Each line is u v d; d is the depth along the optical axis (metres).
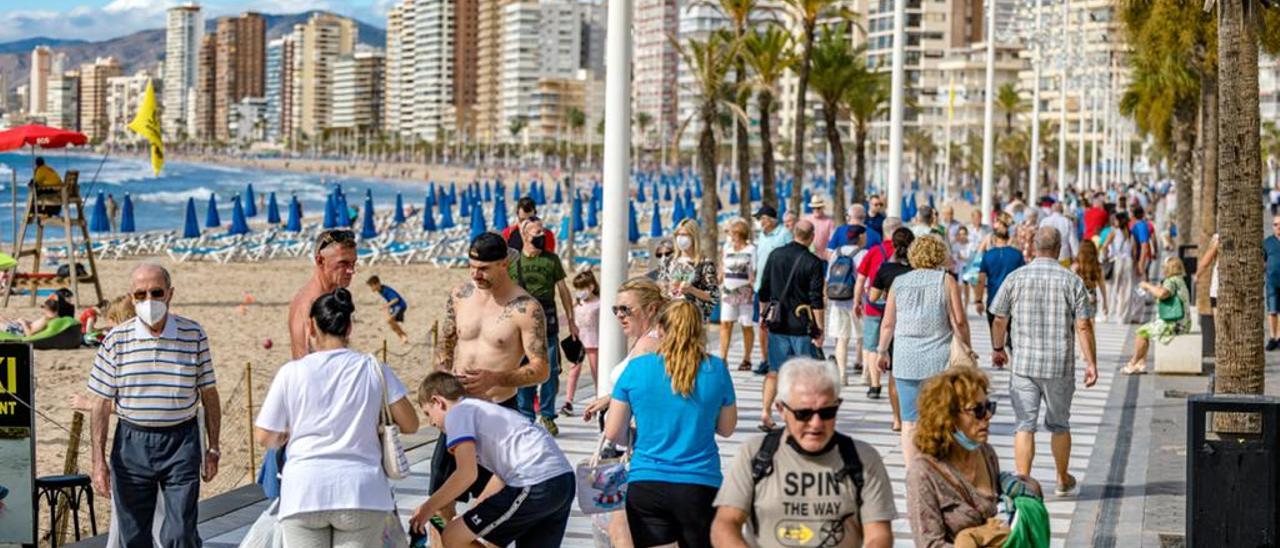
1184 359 17.91
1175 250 38.31
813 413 5.23
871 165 159.62
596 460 7.66
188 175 178.38
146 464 7.74
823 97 51.59
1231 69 10.70
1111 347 21.05
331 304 6.61
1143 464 12.02
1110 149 97.94
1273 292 20.12
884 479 5.37
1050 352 10.18
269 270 40.44
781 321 12.94
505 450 7.01
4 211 78.62
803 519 5.31
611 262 11.45
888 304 10.54
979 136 148.12
